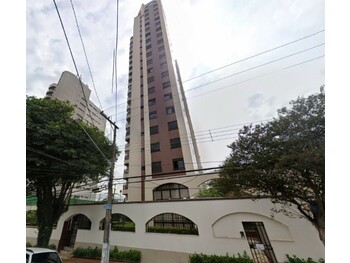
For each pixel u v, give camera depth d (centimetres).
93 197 2350
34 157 969
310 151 550
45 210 1155
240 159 722
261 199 884
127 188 2384
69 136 1073
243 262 783
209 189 1566
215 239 904
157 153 2447
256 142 698
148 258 1006
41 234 1098
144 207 1155
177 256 948
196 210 1006
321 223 595
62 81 3897
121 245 1118
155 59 3272
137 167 2483
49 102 1163
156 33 3578
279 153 633
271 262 783
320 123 578
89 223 1363
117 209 1221
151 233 1070
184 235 981
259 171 675
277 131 660
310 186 616
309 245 744
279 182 648
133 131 2816
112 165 986
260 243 830
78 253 1168
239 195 941
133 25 4169
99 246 1187
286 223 809
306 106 635
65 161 1023
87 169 1132
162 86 2952
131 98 3180
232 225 908
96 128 1345
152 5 4081
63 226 1394
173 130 2528
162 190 2150
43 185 1188
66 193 1395
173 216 1175
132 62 3566
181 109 2655
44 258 571
